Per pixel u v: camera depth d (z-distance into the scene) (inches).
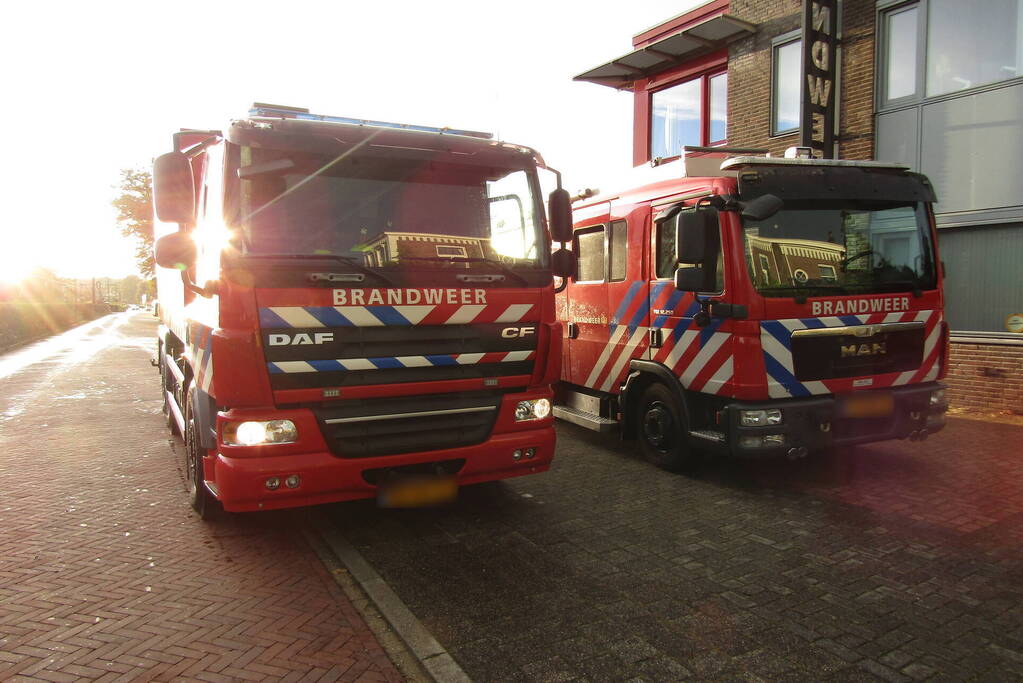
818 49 390.6
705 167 251.9
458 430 180.5
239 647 130.0
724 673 120.8
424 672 122.2
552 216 199.0
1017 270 328.8
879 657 125.3
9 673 119.7
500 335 182.7
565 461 271.9
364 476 170.1
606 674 120.7
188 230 197.2
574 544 183.5
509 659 126.1
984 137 337.1
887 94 381.4
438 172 179.9
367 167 172.1
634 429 273.1
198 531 194.5
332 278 161.3
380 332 167.6
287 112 182.9
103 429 346.6
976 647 128.5
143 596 152.5
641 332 262.5
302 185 164.6
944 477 237.1
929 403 233.9
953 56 350.3
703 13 516.4
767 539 184.1
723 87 511.5
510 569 167.6
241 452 157.2
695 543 182.5
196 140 192.4
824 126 394.6
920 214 240.1
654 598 150.6
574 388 318.7
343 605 149.2
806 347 216.5
